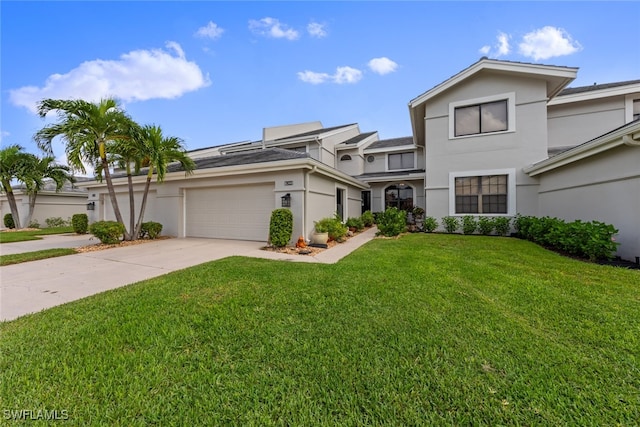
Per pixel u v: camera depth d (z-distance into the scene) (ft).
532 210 33.88
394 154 63.72
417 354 8.41
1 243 33.81
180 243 32.22
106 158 32.86
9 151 53.16
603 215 22.43
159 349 8.82
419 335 9.50
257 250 27.27
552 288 14.03
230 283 15.26
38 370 7.80
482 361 8.03
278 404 6.54
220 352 8.64
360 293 13.55
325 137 60.18
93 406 6.53
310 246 28.86
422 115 42.52
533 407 6.36
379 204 60.03
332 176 36.60
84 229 45.11
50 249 28.17
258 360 8.21
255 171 31.14
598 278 15.62
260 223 33.60
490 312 11.25
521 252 23.41
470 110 37.19
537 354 8.33
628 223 19.92
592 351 8.48
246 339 9.36
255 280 15.79
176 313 11.45
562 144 41.06
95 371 7.73
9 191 54.54
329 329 9.99
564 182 27.89
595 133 39.65
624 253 20.22
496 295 13.19
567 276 16.10
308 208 30.99
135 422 6.10
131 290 14.56
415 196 57.06
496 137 35.65
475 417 6.11
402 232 37.35
